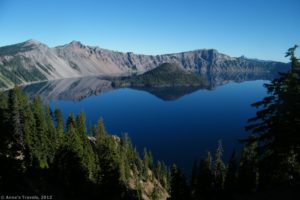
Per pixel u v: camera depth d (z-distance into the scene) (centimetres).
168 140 19450
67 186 5103
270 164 2556
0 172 3150
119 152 8631
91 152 7275
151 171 11588
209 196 5559
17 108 6303
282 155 2448
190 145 18238
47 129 7694
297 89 2314
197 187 5741
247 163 5019
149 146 18300
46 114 9731
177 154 16700
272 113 2464
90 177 6144
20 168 3622
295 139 2242
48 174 5656
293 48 2461
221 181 5766
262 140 2488
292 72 2425
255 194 2747
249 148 4841
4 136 3825
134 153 11494
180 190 5566
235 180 5403
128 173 8525
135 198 7294
